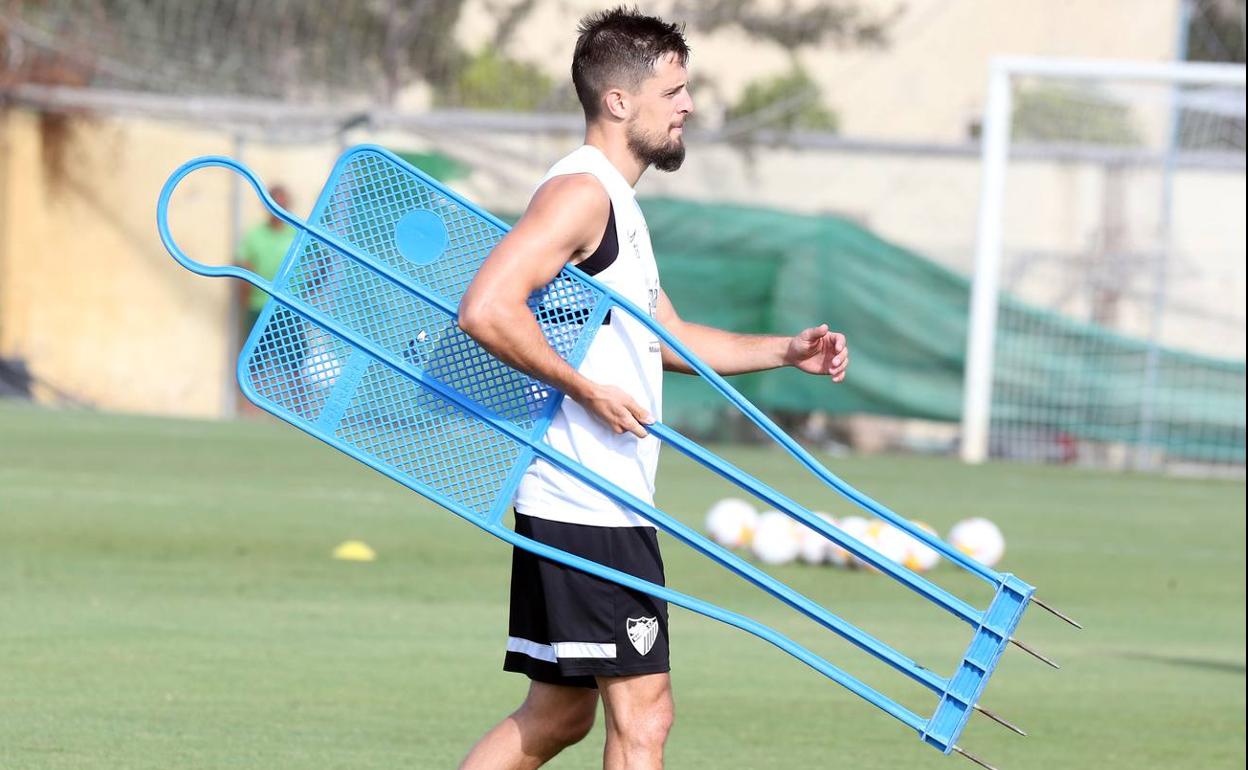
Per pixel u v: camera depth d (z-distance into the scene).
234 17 79.31
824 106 89.06
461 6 83.81
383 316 15.22
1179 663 29.14
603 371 14.90
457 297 15.20
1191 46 82.38
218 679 23.91
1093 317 74.81
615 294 14.76
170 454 56.25
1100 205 75.62
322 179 78.38
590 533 14.78
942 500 53.91
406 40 82.31
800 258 74.06
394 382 15.22
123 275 78.75
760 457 66.62
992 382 73.88
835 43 89.12
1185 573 40.44
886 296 73.38
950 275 72.94
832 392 73.56
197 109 76.75
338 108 79.56
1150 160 75.12
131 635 26.77
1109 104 81.88
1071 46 88.38
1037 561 41.00
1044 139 85.31
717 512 39.69
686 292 74.75
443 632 28.45
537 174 77.25
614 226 14.86
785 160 79.62
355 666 25.33
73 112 77.56
